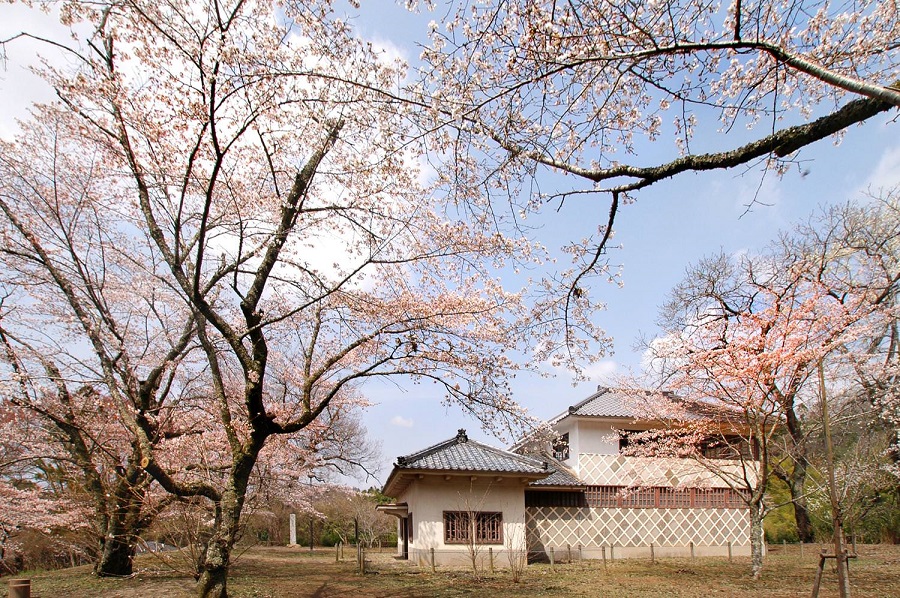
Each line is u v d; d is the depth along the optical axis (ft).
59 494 38.34
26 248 31.71
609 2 13.23
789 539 64.39
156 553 27.71
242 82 19.75
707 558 54.03
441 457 51.70
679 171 13.00
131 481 32.07
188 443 33.01
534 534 54.29
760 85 16.74
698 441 50.31
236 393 38.52
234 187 26.58
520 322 27.32
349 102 19.94
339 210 26.18
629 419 57.41
